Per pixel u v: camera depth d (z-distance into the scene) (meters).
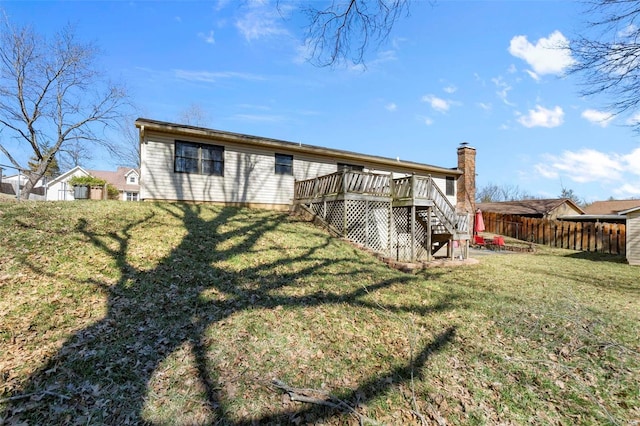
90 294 4.95
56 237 6.80
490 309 5.91
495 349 4.44
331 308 5.37
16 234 6.69
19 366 3.32
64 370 3.33
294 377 3.56
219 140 13.09
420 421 3.05
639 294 7.53
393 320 5.16
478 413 3.20
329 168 15.89
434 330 4.92
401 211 12.54
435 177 19.69
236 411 3.01
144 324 4.32
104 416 2.83
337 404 3.18
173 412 2.94
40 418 2.76
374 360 4.00
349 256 8.74
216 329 4.36
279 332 4.45
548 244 19.89
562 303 6.47
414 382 3.62
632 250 12.31
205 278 6.00
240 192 13.53
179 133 12.20
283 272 6.80
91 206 9.60
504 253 16.11
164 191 11.98
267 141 13.79
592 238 17.45
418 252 12.95
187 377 3.40
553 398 3.47
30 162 30.42
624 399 3.46
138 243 7.18
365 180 11.38
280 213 12.98
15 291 4.74
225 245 7.90
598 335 4.91
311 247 8.85
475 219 19.03
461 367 3.98
